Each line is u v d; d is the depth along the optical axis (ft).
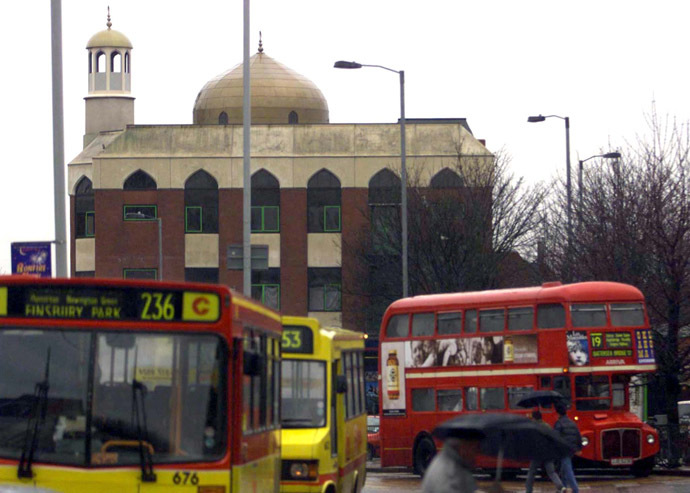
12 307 60.85
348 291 336.70
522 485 154.92
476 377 158.51
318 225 377.09
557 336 151.43
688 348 183.21
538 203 298.76
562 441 47.62
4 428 59.93
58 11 110.32
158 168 379.14
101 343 60.49
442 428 47.93
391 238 305.53
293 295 376.07
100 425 59.77
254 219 378.32
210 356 60.80
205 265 378.32
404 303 169.27
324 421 89.81
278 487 77.10
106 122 473.67
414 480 168.86
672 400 185.16
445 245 291.79
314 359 90.94
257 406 67.62
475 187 298.35
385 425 169.07
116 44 475.72
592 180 231.30
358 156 374.43
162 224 378.32
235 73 444.55
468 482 47.16
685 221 184.55
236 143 380.99
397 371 168.35
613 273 198.08
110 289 60.80
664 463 178.19
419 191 308.81
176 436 60.08
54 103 109.91
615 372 151.84
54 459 59.41
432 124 376.48
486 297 159.22
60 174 109.60
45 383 60.13
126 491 59.26
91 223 395.34
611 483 150.30
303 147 378.12
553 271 242.37
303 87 440.45
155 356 60.54
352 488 103.60
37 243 107.55
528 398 127.65
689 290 181.88
